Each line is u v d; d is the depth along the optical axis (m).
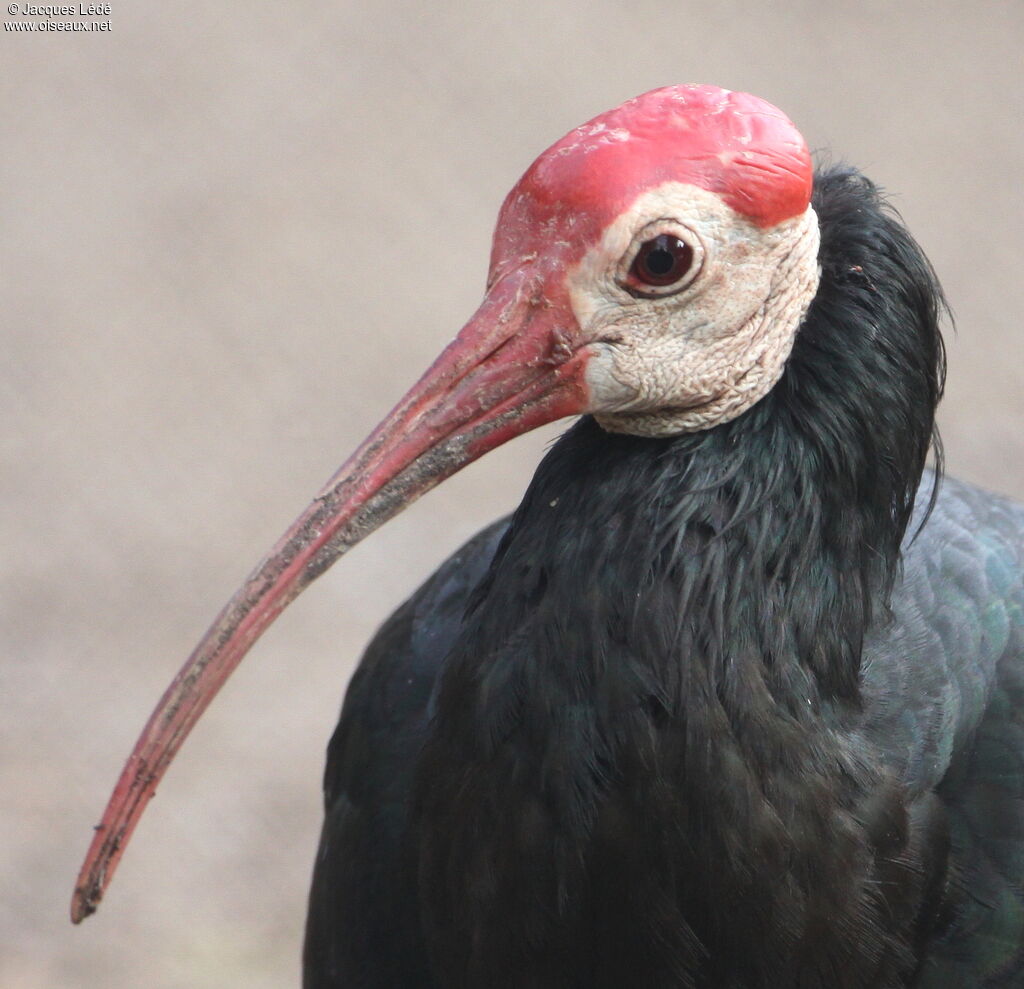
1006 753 7.43
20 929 13.41
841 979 6.56
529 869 6.48
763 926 6.41
